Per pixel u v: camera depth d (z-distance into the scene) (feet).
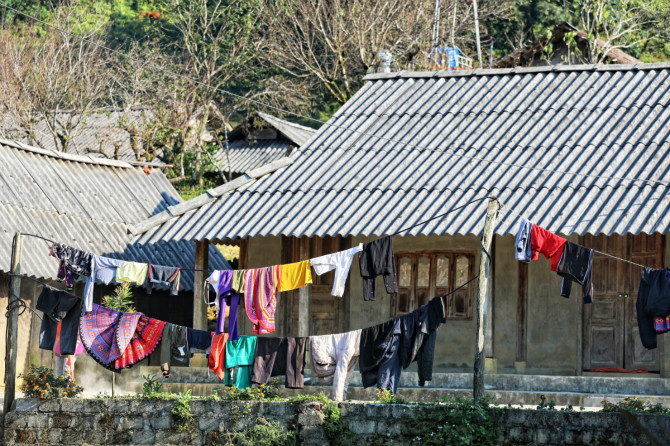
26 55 124.57
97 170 79.77
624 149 55.77
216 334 47.21
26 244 64.54
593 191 52.85
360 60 125.59
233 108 144.66
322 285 61.52
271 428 45.19
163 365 48.39
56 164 76.23
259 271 47.06
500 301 57.52
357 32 122.21
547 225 50.78
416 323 45.03
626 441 40.93
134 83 131.54
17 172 70.90
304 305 57.88
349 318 60.85
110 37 159.12
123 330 48.37
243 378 47.03
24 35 136.46
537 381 52.34
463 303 58.80
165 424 47.16
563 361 55.88
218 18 144.46
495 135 60.18
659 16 123.03
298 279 46.65
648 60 134.72
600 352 56.03
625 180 53.06
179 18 147.95
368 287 45.83
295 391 54.03
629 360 55.31
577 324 55.47
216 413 46.57
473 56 138.72
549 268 56.70
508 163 56.95
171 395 48.55
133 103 129.90
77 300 48.75
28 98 119.03
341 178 59.31
